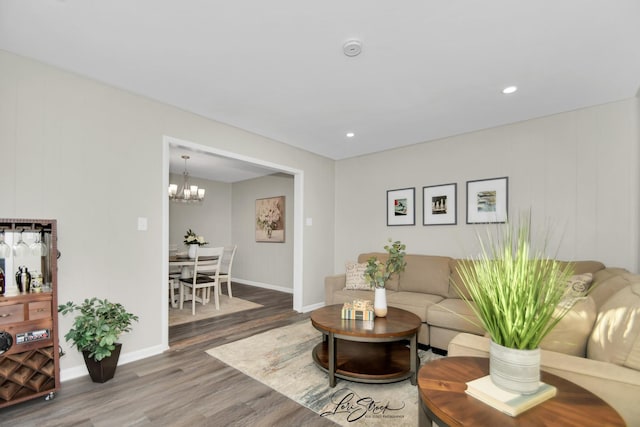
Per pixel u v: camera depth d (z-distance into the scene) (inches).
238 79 98.8
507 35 75.4
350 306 102.7
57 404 79.4
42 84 90.6
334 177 202.2
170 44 80.7
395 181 174.2
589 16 68.2
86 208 98.2
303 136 155.3
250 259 265.1
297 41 78.7
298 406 79.6
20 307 77.6
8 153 84.8
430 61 87.3
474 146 145.9
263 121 134.9
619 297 57.5
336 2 65.0
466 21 70.5
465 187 148.0
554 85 100.8
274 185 248.2
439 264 140.4
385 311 103.5
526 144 131.4
